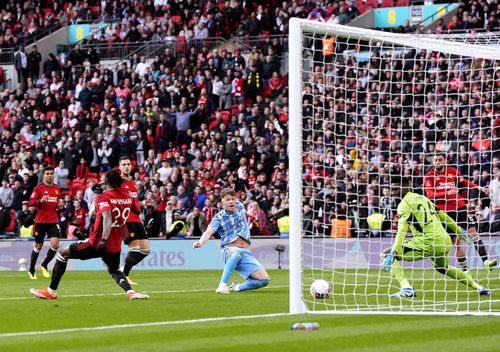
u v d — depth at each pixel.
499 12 36.41
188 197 32.88
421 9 42.31
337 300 15.93
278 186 32.44
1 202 35.22
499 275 23.61
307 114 33.72
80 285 21.45
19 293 18.86
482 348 9.43
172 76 40.38
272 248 30.25
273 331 10.88
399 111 33.31
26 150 38.59
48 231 25.17
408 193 16.67
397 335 10.50
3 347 9.54
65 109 41.47
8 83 45.41
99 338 10.22
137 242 20.31
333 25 14.60
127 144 37.09
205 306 14.79
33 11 49.25
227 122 37.66
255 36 41.75
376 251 27.12
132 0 47.06
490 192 26.95
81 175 37.00
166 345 9.57
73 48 44.59
